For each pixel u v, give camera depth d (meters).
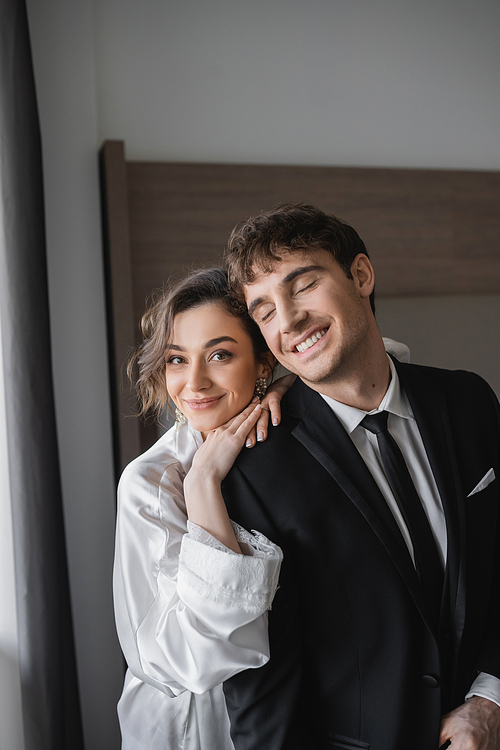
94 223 2.30
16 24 1.83
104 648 2.28
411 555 1.02
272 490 1.00
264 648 0.94
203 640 0.92
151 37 2.38
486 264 2.66
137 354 1.27
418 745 0.97
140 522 1.14
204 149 2.42
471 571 1.04
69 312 2.28
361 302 1.04
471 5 2.72
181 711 1.20
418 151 2.66
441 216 2.60
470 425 1.13
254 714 0.95
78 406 2.29
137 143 2.36
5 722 1.74
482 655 1.07
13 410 1.73
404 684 0.96
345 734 0.99
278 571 0.94
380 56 2.62
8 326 1.74
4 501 1.78
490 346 2.60
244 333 1.13
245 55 2.46
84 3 2.28
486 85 2.74
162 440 1.30
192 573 0.94
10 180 1.76
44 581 1.75
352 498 0.99
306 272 0.99
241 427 1.07
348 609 0.98
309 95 2.53
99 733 2.26
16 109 1.80
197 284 1.14
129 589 1.13
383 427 1.06
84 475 2.29
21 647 1.70
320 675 1.00
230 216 2.38
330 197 2.48
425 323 2.54
